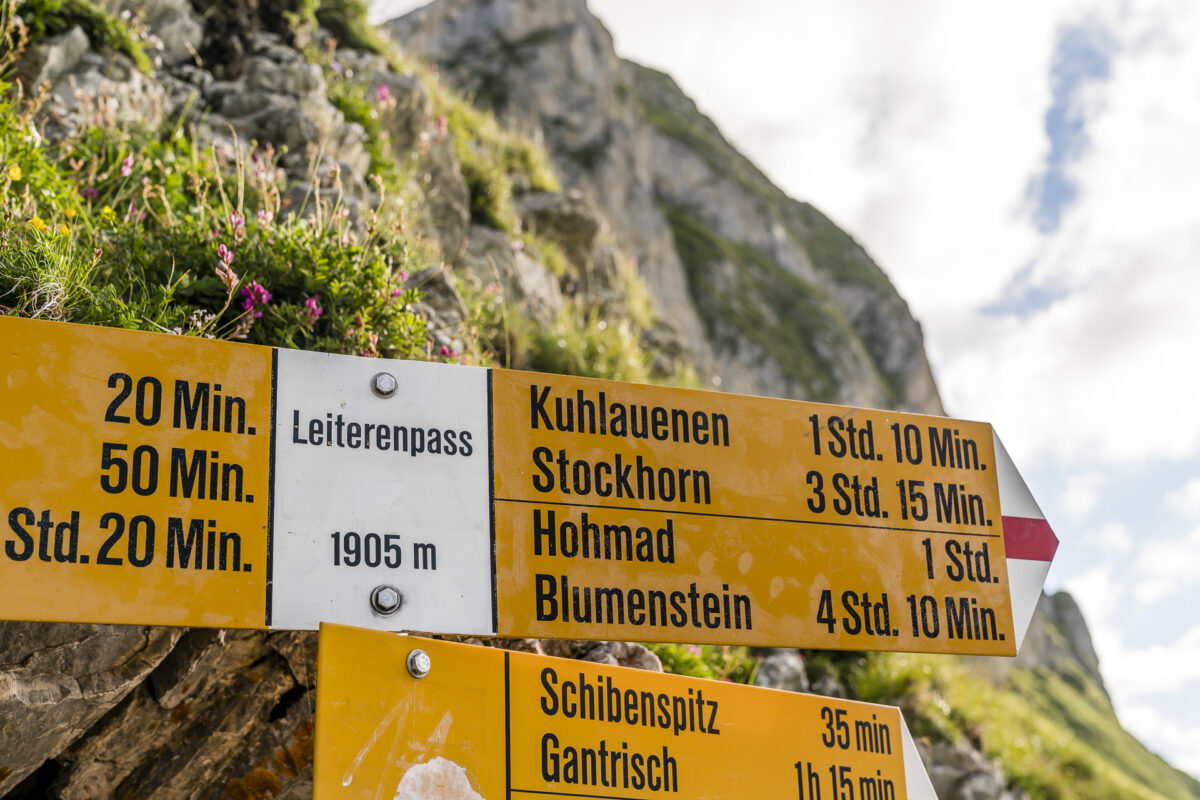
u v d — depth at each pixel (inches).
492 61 1473.9
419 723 107.0
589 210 485.4
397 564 110.2
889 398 2023.9
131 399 106.3
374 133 349.7
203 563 103.7
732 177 2111.2
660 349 498.3
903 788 136.6
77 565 99.7
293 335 187.2
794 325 1845.5
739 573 123.0
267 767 154.3
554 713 116.1
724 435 128.3
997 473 140.3
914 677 395.2
